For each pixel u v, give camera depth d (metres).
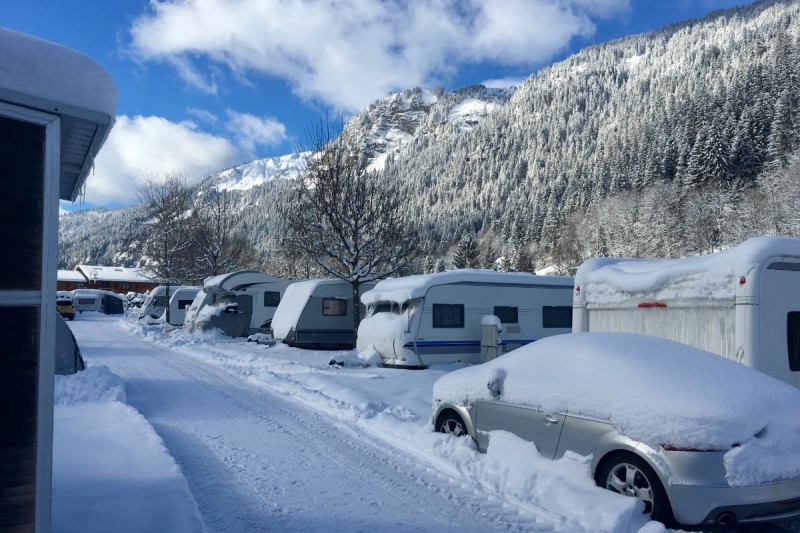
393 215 20.39
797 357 7.31
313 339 19.31
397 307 15.21
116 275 93.19
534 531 4.45
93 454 5.82
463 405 6.38
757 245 7.28
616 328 9.16
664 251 58.53
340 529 4.45
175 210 35.72
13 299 2.87
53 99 2.99
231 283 22.84
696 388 4.57
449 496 5.18
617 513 4.30
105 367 10.82
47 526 2.92
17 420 2.86
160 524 4.20
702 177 61.91
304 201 20.62
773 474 4.15
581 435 4.92
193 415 8.46
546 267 75.31
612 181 79.88
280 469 5.93
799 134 58.34
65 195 4.86
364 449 6.75
